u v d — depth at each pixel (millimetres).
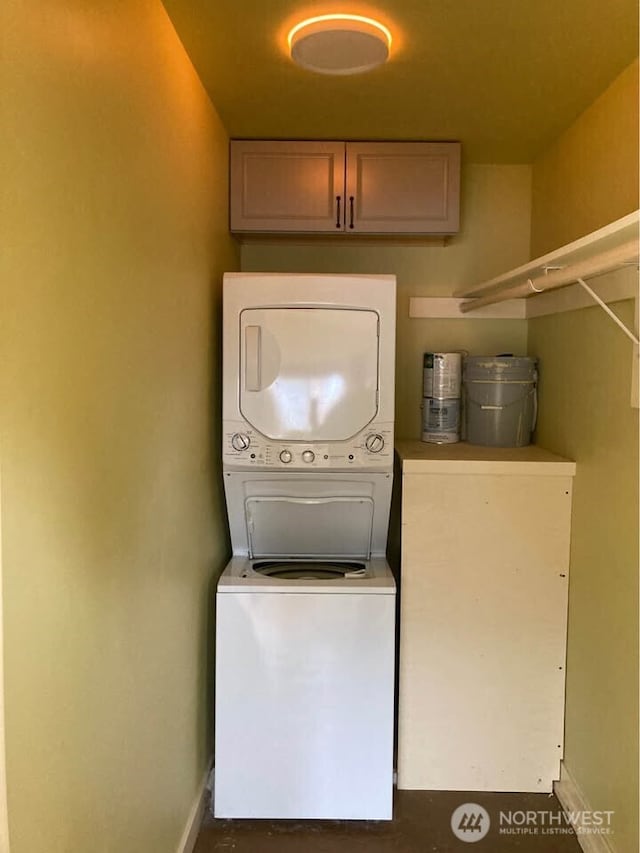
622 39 1926
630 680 1957
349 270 3145
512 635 2516
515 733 2531
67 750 1191
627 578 1992
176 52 1922
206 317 2379
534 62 2076
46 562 1100
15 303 986
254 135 2768
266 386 2434
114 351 1417
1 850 962
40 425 1072
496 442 2869
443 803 2473
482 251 3139
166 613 1865
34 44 1039
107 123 1365
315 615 2309
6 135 955
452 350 3162
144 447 1640
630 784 1938
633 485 1957
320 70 2041
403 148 2816
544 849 2242
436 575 2510
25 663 1028
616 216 2158
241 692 2318
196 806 2281
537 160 3031
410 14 1807
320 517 2582
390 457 2455
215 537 2588
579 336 2420
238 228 2826
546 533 2486
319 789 2336
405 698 2535
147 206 1647
